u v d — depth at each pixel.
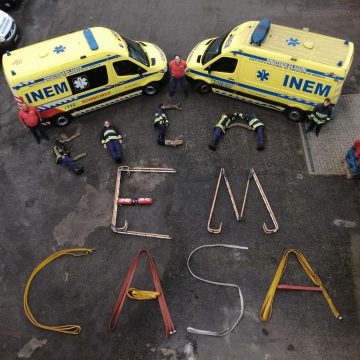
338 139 10.88
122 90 11.59
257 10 14.54
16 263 9.30
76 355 8.08
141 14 14.77
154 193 10.22
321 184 10.09
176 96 12.27
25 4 15.56
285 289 8.55
